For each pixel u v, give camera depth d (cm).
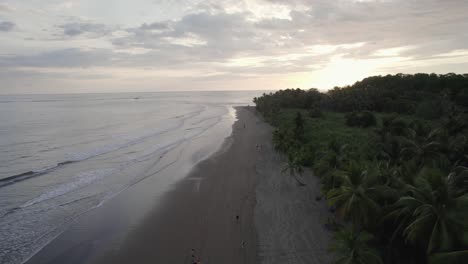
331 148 3238
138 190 2909
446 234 1224
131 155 4319
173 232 2073
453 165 2231
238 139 5375
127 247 1900
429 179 1384
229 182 3048
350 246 1399
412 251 1449
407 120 5453
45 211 2447
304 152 3475
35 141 5353
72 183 3119
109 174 3419
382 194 1634
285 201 2512
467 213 1234
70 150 4647
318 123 5988
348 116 5997
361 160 2711
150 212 2403
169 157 4181
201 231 2075
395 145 2697
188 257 1780
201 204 2523
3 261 1769
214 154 4269
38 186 3039
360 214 1622
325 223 2109
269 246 1870
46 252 1862
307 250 1814
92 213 2406
